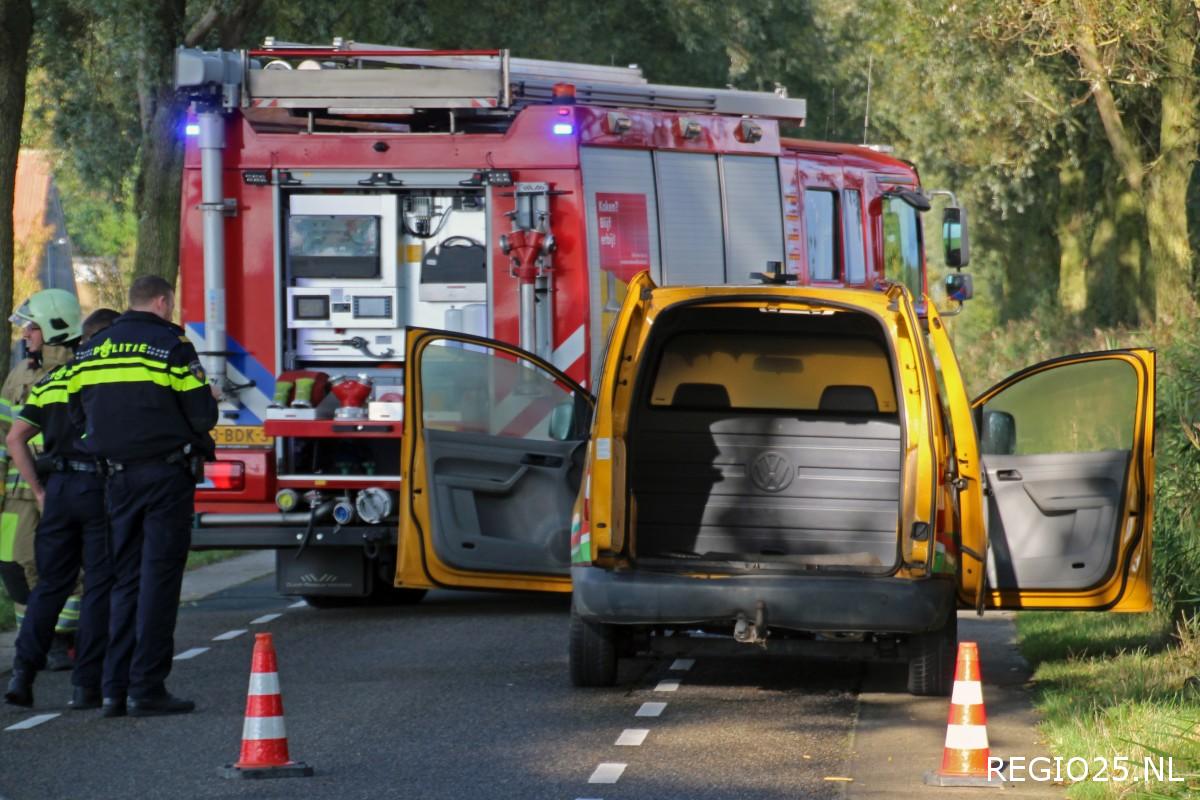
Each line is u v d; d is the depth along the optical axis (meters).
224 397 31.98
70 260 108.94
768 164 36.81
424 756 19.98
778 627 22.55
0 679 25.61
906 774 18.97
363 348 32.44
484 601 35.06
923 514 22.47
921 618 22.38
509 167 32.19
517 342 32.19
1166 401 31.38
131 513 22.78
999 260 112.25
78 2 59.34
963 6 70.06
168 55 58.78
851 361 25.55
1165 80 64.31
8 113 42.53
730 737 21.05
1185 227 64.88
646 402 25.00
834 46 86.19
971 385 80.31
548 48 70.69
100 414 22.75
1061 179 94.38
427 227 32.50
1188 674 23.38
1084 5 58.16
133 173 72.56
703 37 80.19
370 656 27.64
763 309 23.70
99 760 20.00
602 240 32.62
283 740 19.23
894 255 42.94
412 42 66.81
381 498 31.20
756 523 24.81
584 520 23.06
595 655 24.08
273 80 32.03
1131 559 23.97
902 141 93.81
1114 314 87.38
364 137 32.09
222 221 32.09
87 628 23.27
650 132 33.94
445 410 27.86
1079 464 24.23
